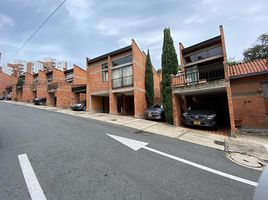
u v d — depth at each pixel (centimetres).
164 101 1178
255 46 1900
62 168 367
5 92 3894
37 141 565
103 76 1698
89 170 362
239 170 401
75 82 2427
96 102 1830
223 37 922
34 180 314
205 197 278
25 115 1186
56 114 1346
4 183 303
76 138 616
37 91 2727
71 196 268
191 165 418
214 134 846
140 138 683
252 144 677
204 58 1291
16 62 4759
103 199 262
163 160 443
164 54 1247
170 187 306
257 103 927
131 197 270
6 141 561
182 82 1123
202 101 1373
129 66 1516
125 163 411
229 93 860
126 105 1891
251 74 925
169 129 942
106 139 622
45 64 5281
